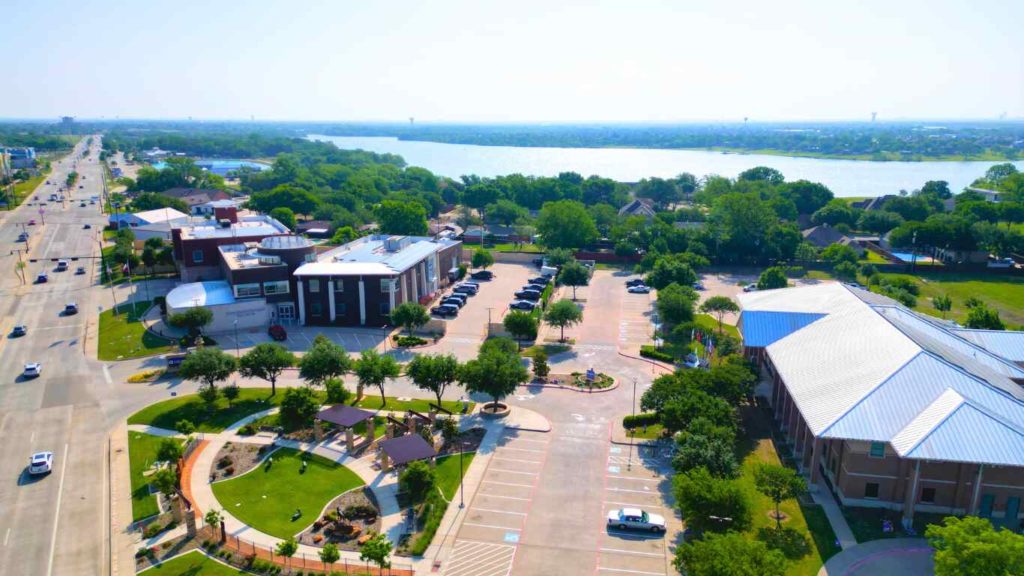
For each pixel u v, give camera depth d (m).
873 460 54.19
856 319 73.75
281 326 100.75
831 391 59.75
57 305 111.88
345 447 65.38
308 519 53.59
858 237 177.62
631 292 128.12
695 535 51.34
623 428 69.75
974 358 68.69
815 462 57.19
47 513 54.53
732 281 139.00
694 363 87.50
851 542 50.22
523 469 61.56
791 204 196.62
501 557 48.94
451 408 74.44
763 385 80.75
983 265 147.50
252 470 60.84
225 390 74.44
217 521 50.94
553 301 120.62
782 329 80.31
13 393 77.88
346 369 75.62
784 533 51.34
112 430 68.94
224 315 99.94
